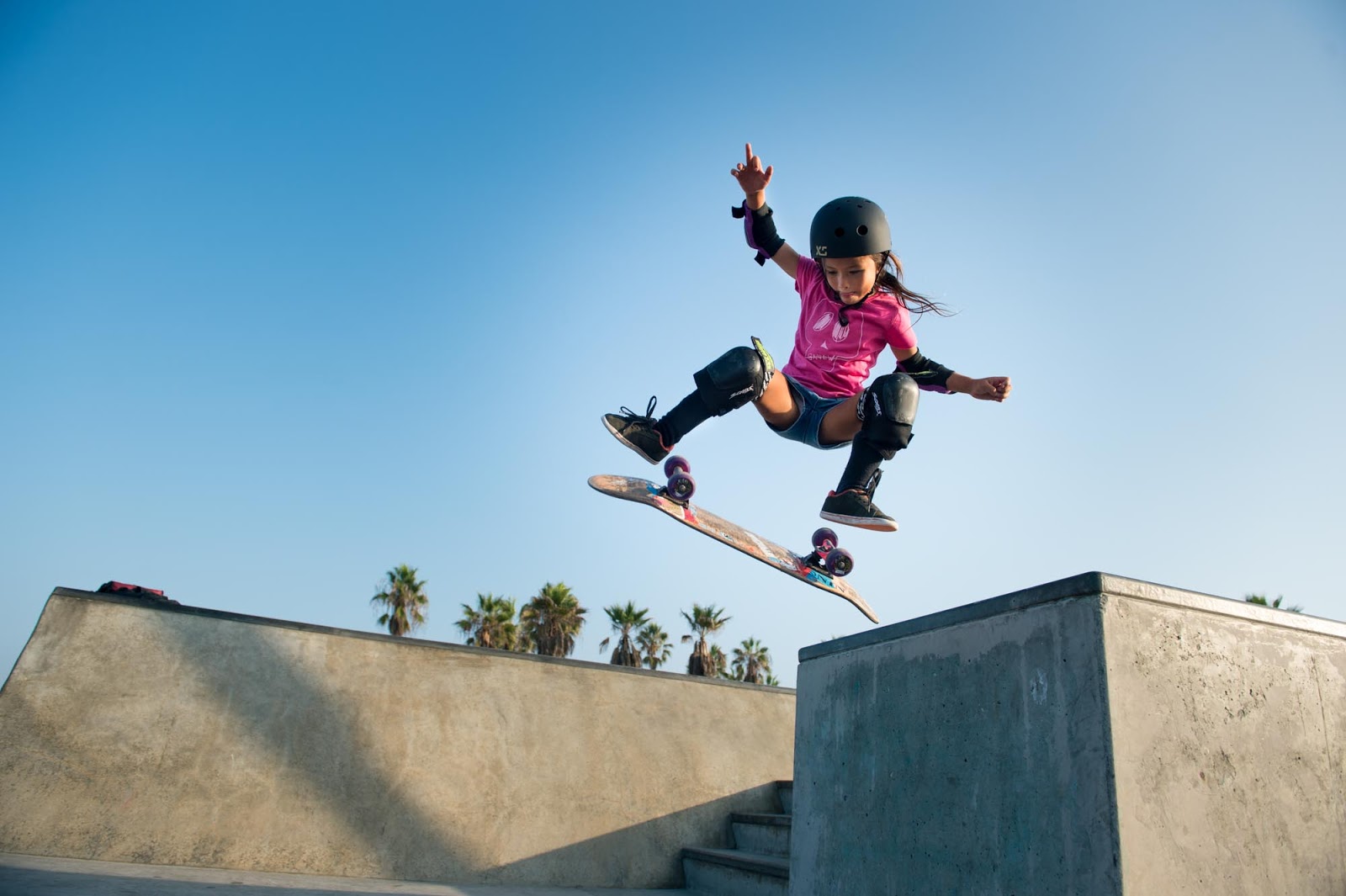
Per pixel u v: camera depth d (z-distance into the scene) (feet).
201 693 17.25
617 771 20.21
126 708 16.52
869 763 11.96
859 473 10.84
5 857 13.83
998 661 10.05
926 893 10.27
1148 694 8.78
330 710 18.17
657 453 11.05
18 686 15.90
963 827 9.96
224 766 16.78
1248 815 8.92
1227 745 9.09
